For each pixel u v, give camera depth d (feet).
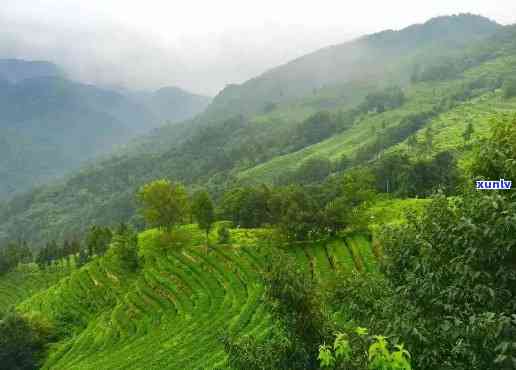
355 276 48.03
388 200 299.38
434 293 33.27
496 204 29.04
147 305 217.77
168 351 150.51
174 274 237.86
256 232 285.84
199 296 204.33
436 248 35.58
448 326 29.30
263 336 130.41
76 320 241.76
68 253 435.53
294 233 228.63
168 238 286.66
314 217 227.81
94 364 163.53
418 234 37.65
